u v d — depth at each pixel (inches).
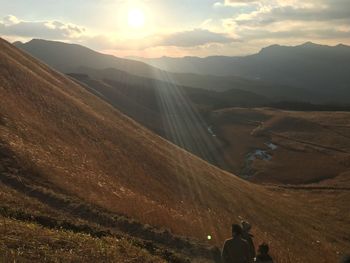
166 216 1055.6
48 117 1691.7
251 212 1854.1
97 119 2119.8
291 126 5816.9
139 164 1774.1
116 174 1457.9
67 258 491.8
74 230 715.4
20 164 1011.9
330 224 2337.6
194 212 1424.7
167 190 1604.3
